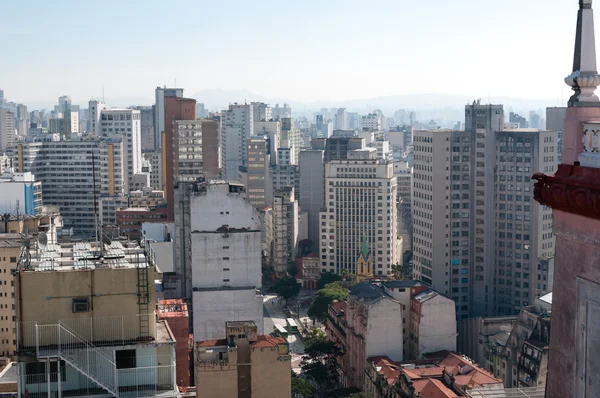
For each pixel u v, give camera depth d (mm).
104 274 88000
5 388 113438
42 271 87000
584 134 24953
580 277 24812
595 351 24312
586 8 25828
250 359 132625
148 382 89188
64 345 86875
